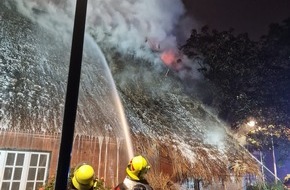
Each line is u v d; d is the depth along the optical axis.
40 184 7.23
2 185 6.80
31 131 7.31
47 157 7.40
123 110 10.18
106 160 8.34
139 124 9.97
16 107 7.54
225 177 10.30
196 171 9.62
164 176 9.06
